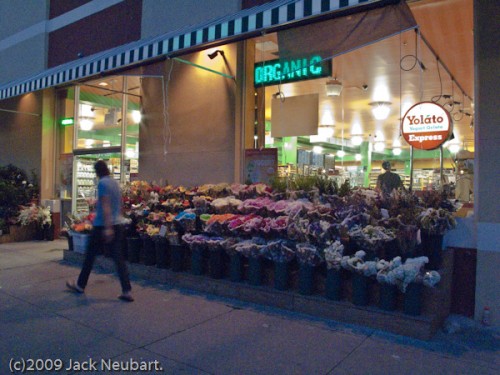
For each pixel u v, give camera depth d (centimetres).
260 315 506
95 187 1066
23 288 626
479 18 497
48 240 1089
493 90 486
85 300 566
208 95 766
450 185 593
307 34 576
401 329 447
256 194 642
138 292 602
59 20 1107
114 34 957
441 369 376
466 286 509
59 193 1127
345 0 460
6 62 1260
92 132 1042
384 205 534
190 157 787
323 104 1020
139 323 482
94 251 598
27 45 1187
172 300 565
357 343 427
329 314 492
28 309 530
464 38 684
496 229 480
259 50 771
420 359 395
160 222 666
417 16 614
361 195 544
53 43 1121
